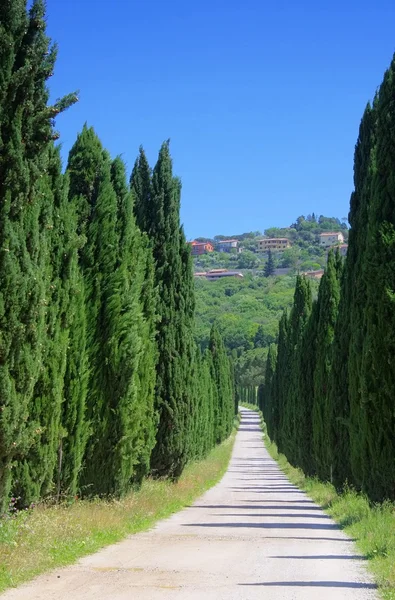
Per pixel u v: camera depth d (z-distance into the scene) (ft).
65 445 55.52
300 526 60.13
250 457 216.13
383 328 57.41
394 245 56.90
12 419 33.50
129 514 57.88
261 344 515.09
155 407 91.71
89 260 62.44
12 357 33.37
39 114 35.04
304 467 122.11
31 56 34.88
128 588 30.40
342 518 63.00
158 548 44.06
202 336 479.00
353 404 66.59
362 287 67.41
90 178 63.67
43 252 36.58
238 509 76.07
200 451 156.35
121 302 63.31
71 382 55.83
